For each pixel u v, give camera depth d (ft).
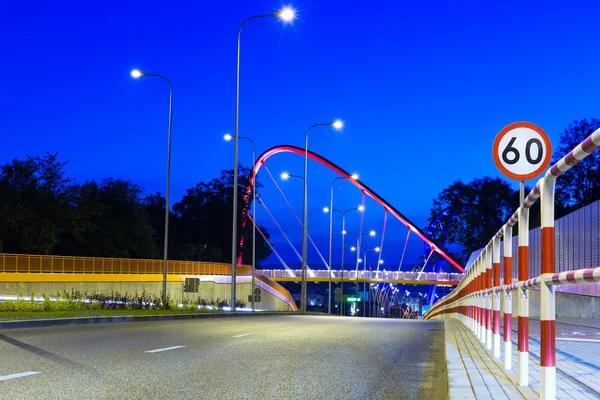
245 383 30.04
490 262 43.29
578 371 32.83
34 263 169.99
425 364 40.50
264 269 489.26
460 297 101.65
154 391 27.32
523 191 30.12
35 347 42.73
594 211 111.45
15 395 25.40
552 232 18.93
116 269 199.31
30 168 230.27
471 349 43.16
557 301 136.56
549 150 30.07
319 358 40.52
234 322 83.92
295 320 96.02
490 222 442.50
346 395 27.78
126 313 99.55
